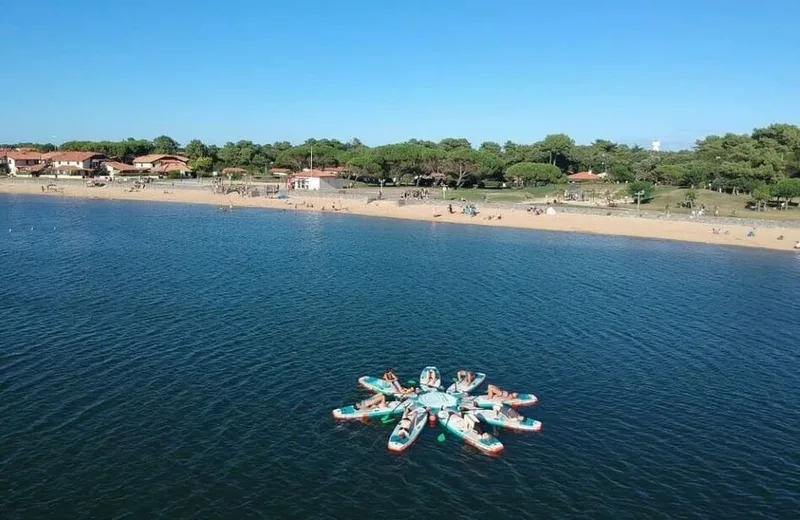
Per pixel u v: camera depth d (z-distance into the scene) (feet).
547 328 218.18
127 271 290.56
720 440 143.84
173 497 116.37
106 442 133.69
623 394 166.40
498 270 314.35
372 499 118.21
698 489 124.67
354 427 145.18
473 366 183.21
